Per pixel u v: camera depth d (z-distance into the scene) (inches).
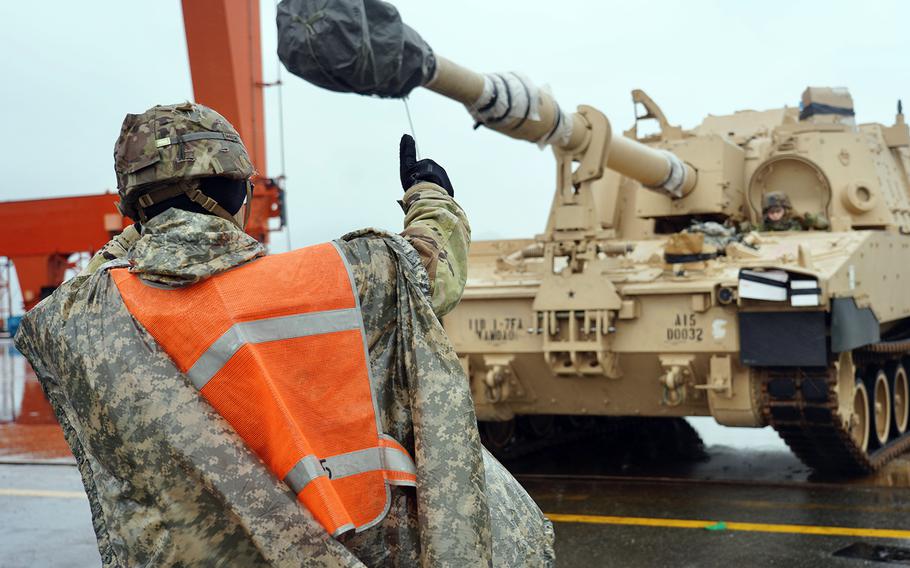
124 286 77.7
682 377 353.7
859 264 365.1
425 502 75.8
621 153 360.5
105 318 76.5
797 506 323.6
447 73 237.5
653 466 417.7
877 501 330.6
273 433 73.6
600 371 358.9
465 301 383.2
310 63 174.9
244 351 74.2
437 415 77.5
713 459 435.2
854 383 372.2
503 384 385.7
